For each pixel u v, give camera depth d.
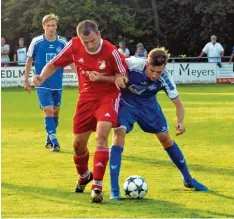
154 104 16.28
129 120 15.83
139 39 78.12
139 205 14.26
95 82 15.14
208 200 14.80
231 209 13.89
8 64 61.44
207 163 19.69
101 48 14.91
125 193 14.99
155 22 77.62
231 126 28.47
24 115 34.09
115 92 15.23
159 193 15.57
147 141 24.34
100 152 14.58
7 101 43.72
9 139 25.20
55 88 23.41
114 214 13.39
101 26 73.56
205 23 75.25
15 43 76.12
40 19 73.25
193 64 62.47
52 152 22.02
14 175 17.80
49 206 14.12
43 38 23.70
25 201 14.62
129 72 15.80
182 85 59.91
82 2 73.50
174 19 78.38
